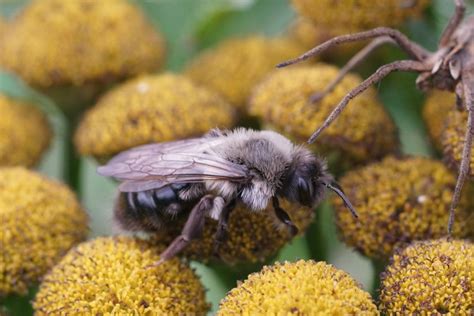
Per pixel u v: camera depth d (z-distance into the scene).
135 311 0.09
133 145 0.11
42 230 0.10
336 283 0.09
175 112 0.11
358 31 0.11
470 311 0.09
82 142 0.11
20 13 0.12
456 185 0.10
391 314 0.09
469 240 0.10
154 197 0.10
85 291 0.10
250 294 0.09
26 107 0.12
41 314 0.10
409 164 0.10
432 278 0.09
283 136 0.10
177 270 0.10
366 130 0.10
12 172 0.11
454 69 0.10
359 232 0.10
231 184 0.10
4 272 0.10
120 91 0.11
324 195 0.10
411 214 0.10
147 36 0.12
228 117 0.11
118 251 0.10
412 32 0.11
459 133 0.10
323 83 0.11
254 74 0.12
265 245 0.10
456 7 0.10
